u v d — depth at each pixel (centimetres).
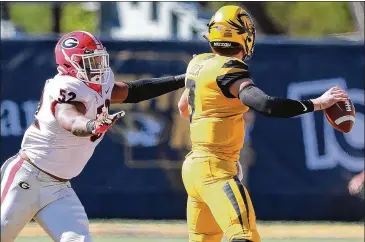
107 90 1374
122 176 2672
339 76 2681
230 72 1344
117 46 2625
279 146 2686
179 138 2669
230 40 1408
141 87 1538
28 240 2295
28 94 2636
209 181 1370
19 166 1370
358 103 2678
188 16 5391
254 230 1336
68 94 1315
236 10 1427
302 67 2672
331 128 2686
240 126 1393
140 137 2666
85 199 2672
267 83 2666
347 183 2689
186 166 1415
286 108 1284
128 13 5456
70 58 1333
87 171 2669
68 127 1291
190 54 2639
